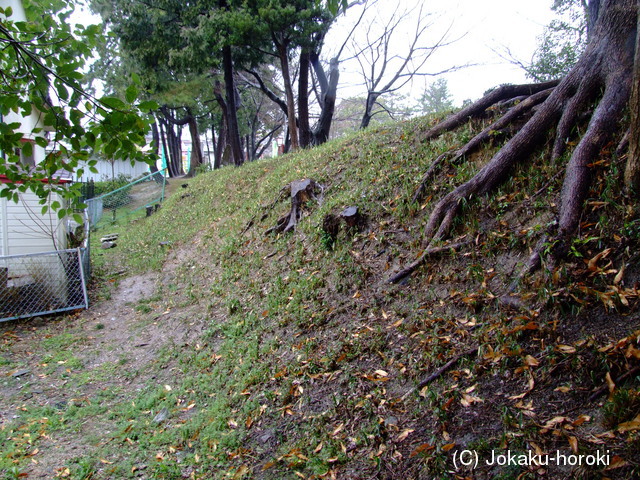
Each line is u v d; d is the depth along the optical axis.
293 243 7.98
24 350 7.12
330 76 18.31
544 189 5.10
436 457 3.15
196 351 6.34
